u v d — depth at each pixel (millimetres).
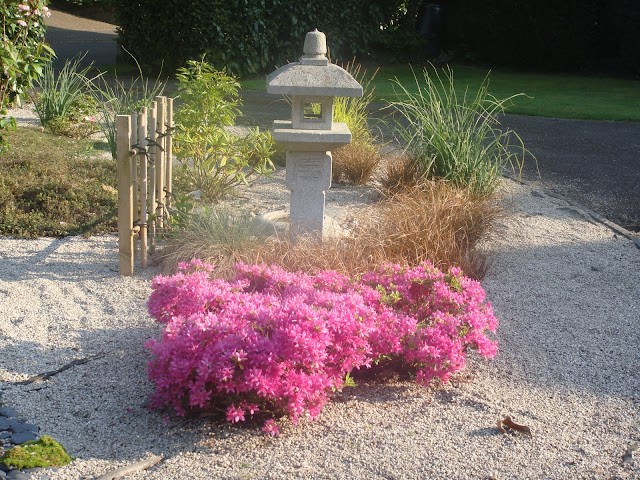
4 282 4965
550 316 4816
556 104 12867
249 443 3320
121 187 5051
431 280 4234
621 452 3350
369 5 16344
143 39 14258
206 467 3135
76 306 4668
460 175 6766
